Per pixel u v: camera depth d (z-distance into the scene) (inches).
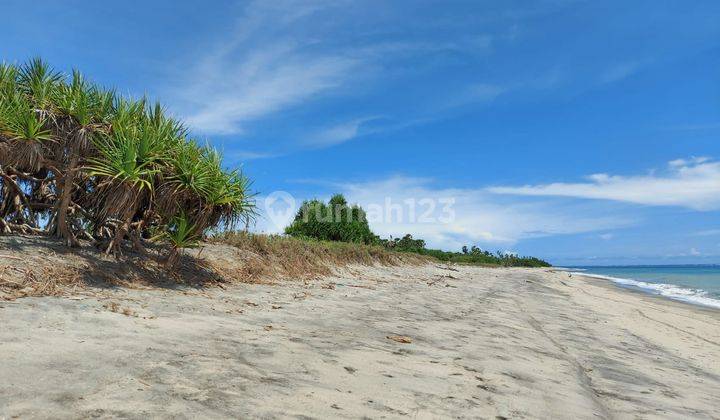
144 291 278.2
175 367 131.3
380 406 120.0
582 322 387.9
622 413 143.7
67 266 277.4
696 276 2319.1
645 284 1439.5
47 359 123.0
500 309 415.5
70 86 343.3
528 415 127.6
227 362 143.8
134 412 94.9
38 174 381.1
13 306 182.9
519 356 210.1
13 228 353.7
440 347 211.0
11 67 339.9
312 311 294.5
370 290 485.4
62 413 90.5
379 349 191.8
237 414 101.1
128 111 349.7
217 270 394.9
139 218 379.9
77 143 325.1
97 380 111.8
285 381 131.3
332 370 149.6
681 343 324.2
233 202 360.5
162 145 334.0
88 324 170.9
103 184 312.5
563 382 171.5
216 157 365.7
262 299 324.2
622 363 229.6
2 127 295.9
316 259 598.9
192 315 225.5
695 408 159.6
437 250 2325.3
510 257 3038.9
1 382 102.4
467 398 136.5
